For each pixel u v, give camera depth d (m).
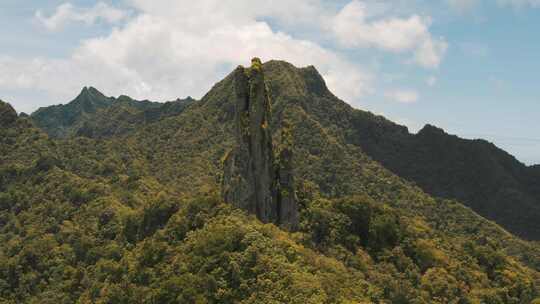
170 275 76.50
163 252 84.19
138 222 108.25
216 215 88.38
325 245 93.06
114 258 100.94
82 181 155.50
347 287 74.75
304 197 103.25
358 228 101.44
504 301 102.50
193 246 80.06
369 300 74.50
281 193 94.56
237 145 94.69
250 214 90.00
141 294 76.75
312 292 66.62
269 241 77.06
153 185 167.00
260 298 66.81
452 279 95.94
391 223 103.38
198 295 68.75
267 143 94.44
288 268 71.38
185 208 93.75
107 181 169.88
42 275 109.38
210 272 72.69
